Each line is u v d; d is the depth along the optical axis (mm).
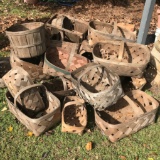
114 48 3195
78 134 2582
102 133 2574
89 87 2994
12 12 4883
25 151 2443
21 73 2641
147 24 3455
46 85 3000
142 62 3121
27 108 2668
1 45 3836
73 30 3770
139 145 2533
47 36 3338
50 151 2451
